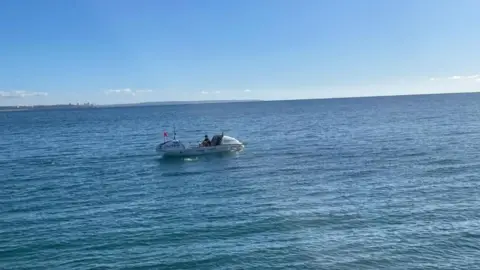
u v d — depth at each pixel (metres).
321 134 92.94
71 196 41.50
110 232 30.25
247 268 24.23
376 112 177.88
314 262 24.73
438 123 106.69
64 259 25.80
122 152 73.69
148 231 30.28
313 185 42.78
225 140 66.56
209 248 26.94
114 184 46.72
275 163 56.69
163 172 53.25
